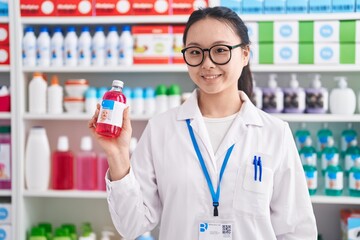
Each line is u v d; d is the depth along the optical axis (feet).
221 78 4.03
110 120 3.81
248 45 4.28
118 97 3.98
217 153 4.27
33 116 7.74
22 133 7.78
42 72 8.20
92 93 7.79
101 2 7.59
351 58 7.31
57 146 8.71
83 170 7.93
